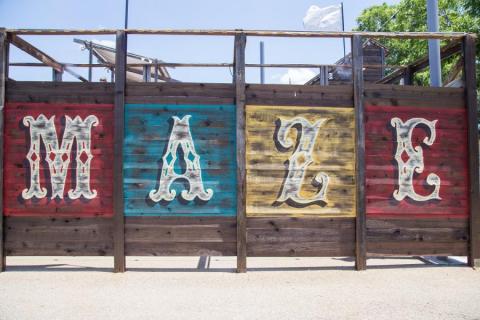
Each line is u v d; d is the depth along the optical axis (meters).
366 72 17.08
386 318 4.55
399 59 18.80
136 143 6.78
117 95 6.75
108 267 6.95
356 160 6.87
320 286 5.79
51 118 6.82
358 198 6.82
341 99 6.98
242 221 6.67
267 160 6.81
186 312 4.71
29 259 7.62
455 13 14.45
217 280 6.10
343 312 4.73
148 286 5.76
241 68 6.84
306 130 6.89
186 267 6.98
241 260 6.60
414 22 17.17
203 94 6.88
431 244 6.97
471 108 7.11
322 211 6.82
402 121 7.06
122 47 6.77
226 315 4.62
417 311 4.77
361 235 6.77
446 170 7.09
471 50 7.16
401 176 7.00
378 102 7.04
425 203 7.01
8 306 4.90
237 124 6.78
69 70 9.35
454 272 6.60
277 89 6.90
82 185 6.74
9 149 6.76
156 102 6.84
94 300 5.14
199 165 6.79
